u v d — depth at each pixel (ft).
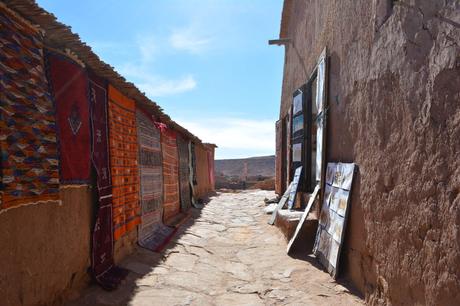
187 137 42.24
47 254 11.22
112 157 17.22
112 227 16.69
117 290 14.33
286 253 20.90
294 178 31.35
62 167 12.10
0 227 9.05
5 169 9.11
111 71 15.62
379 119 12.61
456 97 8.06
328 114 20.72
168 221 29.27
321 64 22.24
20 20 9.97
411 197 10.07
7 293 9.32
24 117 9.96
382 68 12.39
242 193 70.08
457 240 7.89
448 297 8.19
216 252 21.97
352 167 15.51
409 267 10.09
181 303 13.65
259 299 14.37
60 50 12.36
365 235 13.71
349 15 16.69
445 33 8.52
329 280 15.87
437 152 8.80
